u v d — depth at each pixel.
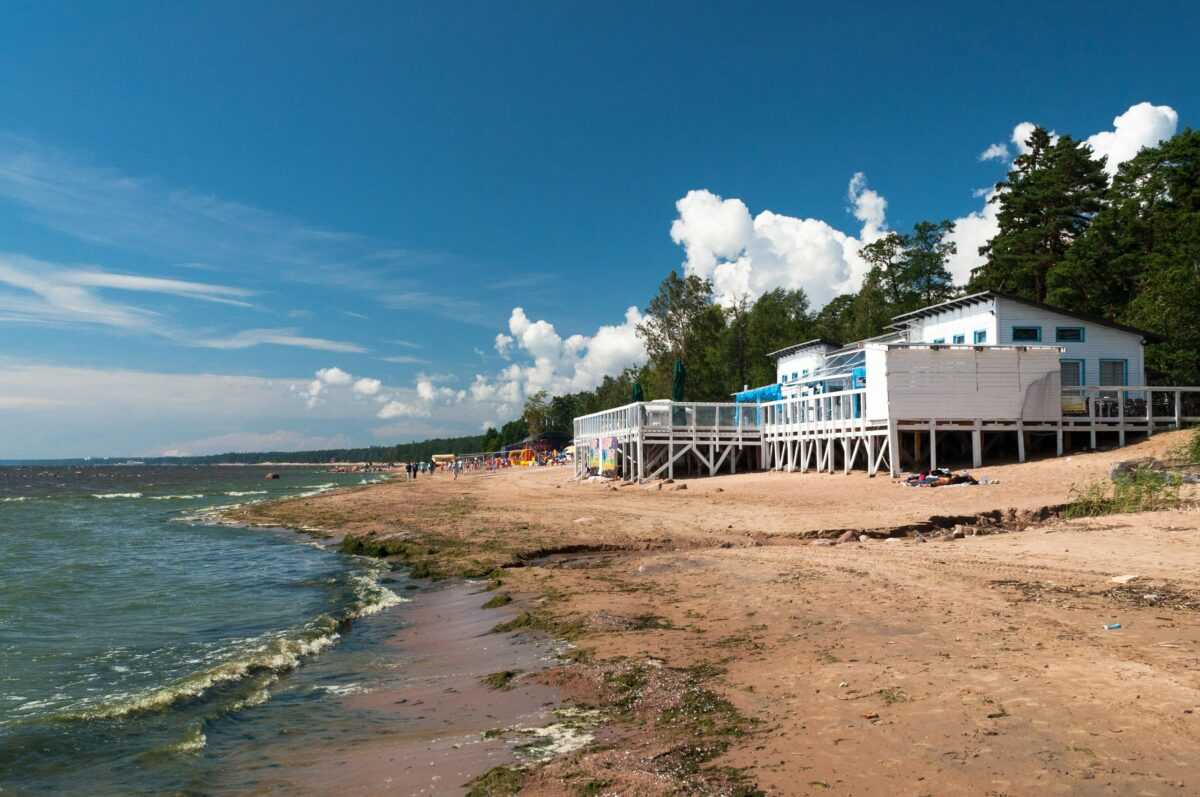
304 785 6.23
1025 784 4.98
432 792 5.80
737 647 9.41
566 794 5.41
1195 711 6.01
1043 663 7.65
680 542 20.03
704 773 5.56
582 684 8.38
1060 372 31.25
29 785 6.64
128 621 14.20
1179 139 48.72
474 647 10.81
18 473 185.62
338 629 12.83
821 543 18.33
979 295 35.09
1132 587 11.36
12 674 10.64
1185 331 38.34
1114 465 24.70
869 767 5.43
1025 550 15.20
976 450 30.73
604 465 48.34
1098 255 51.19
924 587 12.11
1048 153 57.78
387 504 39.91
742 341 79.12
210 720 8.17
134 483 108.69
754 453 42.84
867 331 67.81
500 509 32.31
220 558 23.20
